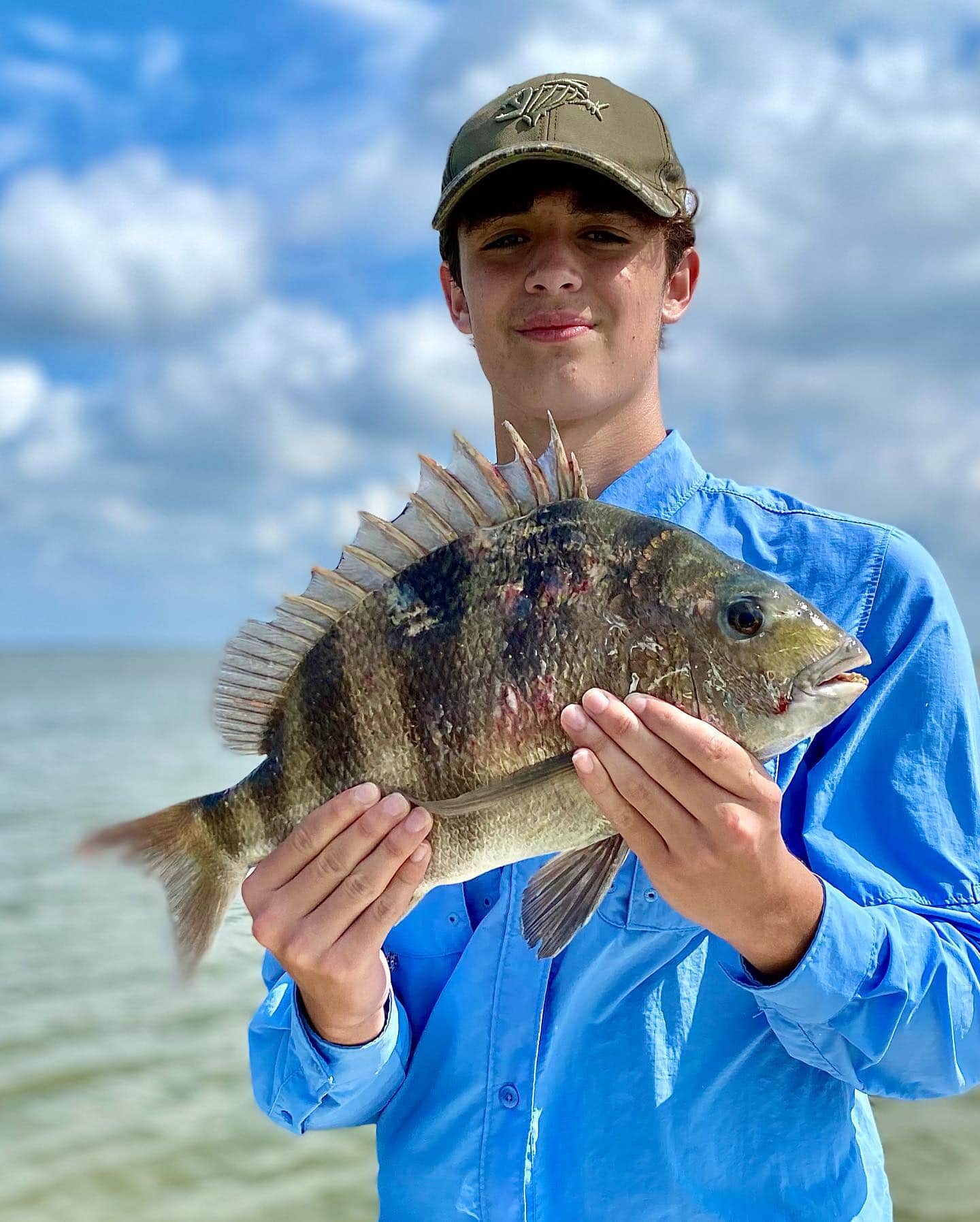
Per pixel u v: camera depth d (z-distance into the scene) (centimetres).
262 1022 270
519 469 227
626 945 231
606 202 254
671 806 192
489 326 266
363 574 231
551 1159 230
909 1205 597
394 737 219
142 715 5572
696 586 214
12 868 1652
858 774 236
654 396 276
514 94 271
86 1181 673
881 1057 211
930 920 225
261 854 234
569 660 211
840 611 246
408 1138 249
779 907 198
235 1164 705
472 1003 245
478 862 214
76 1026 938
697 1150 224
